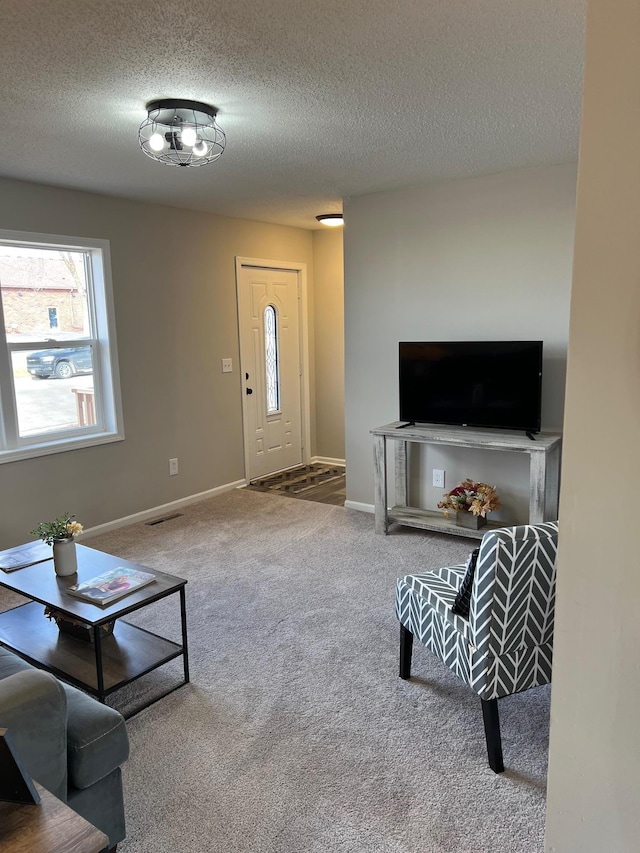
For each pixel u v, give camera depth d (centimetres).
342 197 460
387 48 205
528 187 388
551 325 394
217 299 530
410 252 441
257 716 236
